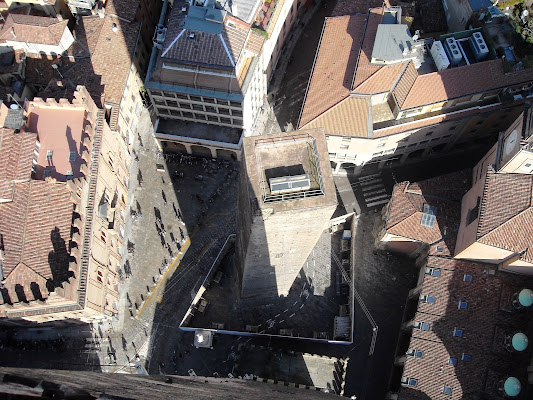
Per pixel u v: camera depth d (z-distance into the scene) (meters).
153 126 95.56
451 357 69.94
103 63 84.19
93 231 72.00
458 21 87.12
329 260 86.62
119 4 88.06
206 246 87.38
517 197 67.38
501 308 71.31
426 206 78.00
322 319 83.06
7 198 67.56
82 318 76.94
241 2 81.50
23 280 65.38
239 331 81.12
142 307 83.25
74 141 73.75
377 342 81.25
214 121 87.69
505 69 77.75
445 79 77.88
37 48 83.38
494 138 92.69
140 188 90.75
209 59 77.25
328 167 48.94
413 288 83.50
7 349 79.94
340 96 81.38
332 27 89.75
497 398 67.44
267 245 58.00
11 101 82.19
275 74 101.38
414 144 87.31
